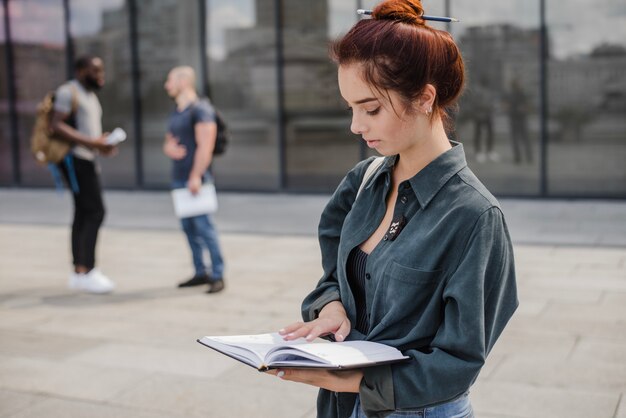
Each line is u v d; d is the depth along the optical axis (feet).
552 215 30.25
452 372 4.63
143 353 14.84
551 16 33.14
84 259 19.74
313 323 5.16
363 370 4.74
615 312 16.80
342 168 36.88
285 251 24.76
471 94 34.40
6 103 41.96
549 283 19.54
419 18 4.87
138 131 39.78
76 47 40.37
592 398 12.05
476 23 33.91
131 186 40.22
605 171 33.32
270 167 38.01
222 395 12.61
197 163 18.86
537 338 15.07
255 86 37.76
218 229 28.86
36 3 40.70
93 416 11.86
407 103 4.73
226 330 16.25
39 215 33.58
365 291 5.22
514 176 34.42
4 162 42.55
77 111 19.12
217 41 38.11
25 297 19.45
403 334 4.94
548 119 33.76
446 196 4.88
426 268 4.81
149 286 20.40
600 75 32.91
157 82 39.29
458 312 4.67
